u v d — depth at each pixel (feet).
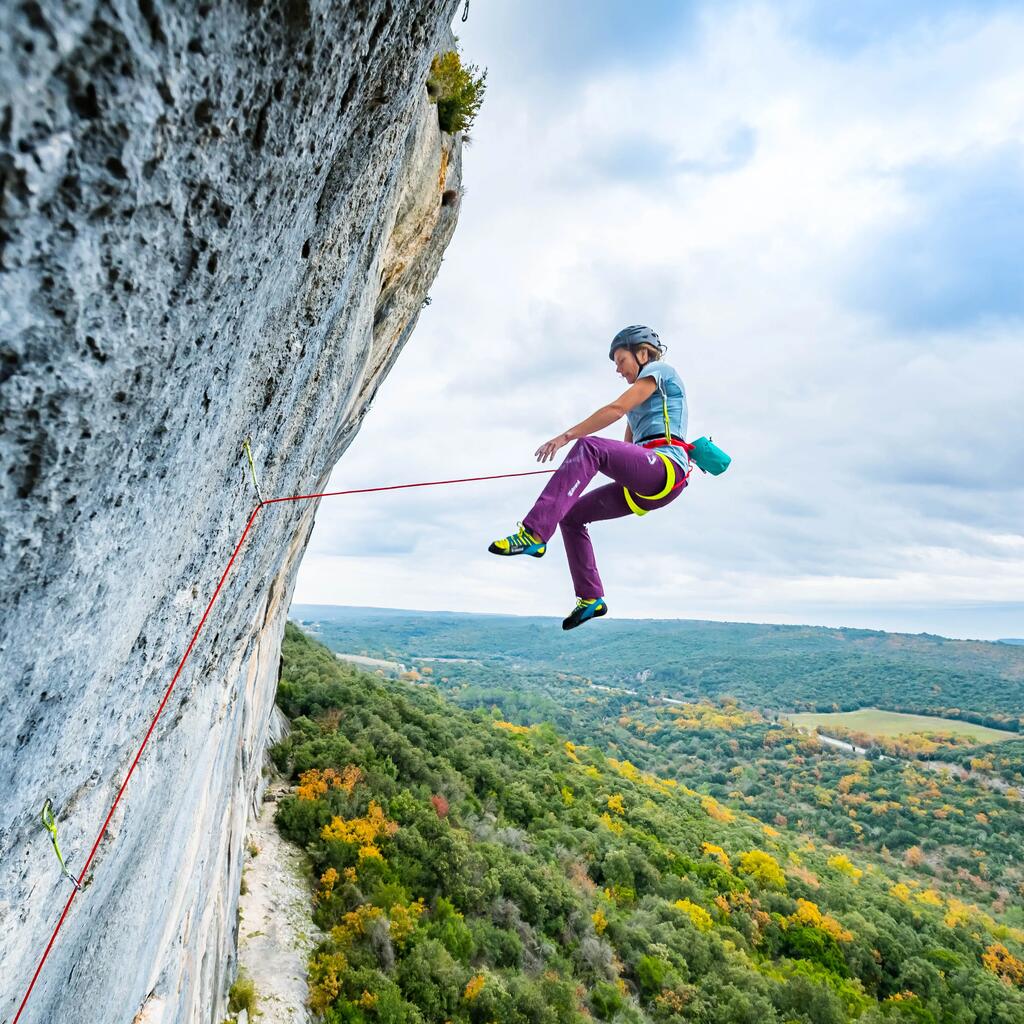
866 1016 87.30
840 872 165.99
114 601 4.75
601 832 117.29
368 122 6.43
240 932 46.57
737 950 94.73
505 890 73.26
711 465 12.60
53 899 6.19
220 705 14.37
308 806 65.62
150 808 9.05
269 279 5.46
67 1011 7.96
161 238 3.29
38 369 2.82
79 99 2.34
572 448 11.09
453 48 19.17
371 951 50.06
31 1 1.94
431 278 27.76
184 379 4.35
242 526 9.09
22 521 3.17
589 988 66.90
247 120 3.61
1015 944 140.26
